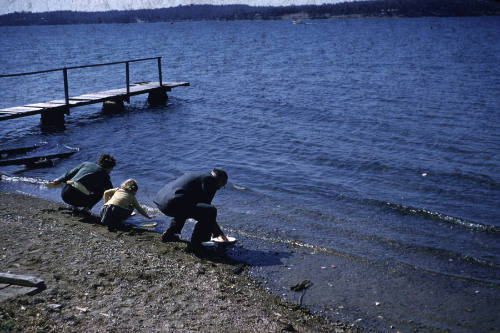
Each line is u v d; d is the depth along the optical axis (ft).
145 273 18.26
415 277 19.97
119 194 24.29
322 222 26.30
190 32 576.61
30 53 232.32
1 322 12.97
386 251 22.50
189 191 21.38
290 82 100.32
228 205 29.09
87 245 20.92
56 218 25.36
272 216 27.22
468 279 19.74
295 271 20.52
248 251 22.47
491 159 39.81
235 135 50.37
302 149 43.96
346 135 49.73
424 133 50.03
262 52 211.00
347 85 93.56
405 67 130.72
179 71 132.57
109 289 16.57
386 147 44.39
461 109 64.18
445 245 23.11
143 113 65.46
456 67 127.85
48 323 13.57
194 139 48.65
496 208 28.68
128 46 287.28
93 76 119.34
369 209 28.48
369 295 18.51
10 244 20.34
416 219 26.73
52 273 17.37
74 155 42.06
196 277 18.69
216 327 14.67
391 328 16.24
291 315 16.78
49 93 87.61
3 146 45.88
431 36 339.98
